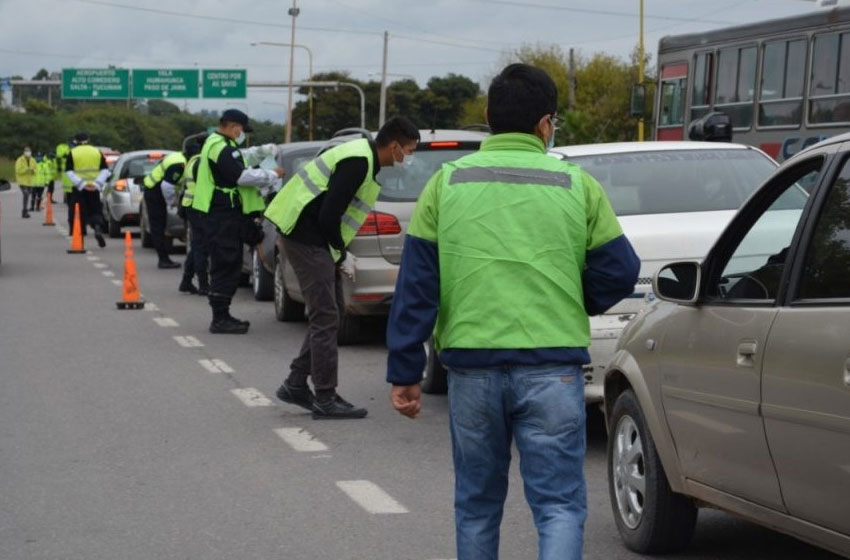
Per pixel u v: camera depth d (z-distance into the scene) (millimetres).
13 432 9398
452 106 106812
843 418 4695
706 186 9375
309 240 9680
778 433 5121
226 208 14461
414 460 8500
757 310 5348
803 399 4934
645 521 6293
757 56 21328
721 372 5531
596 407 9773
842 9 19062
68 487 7809
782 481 5145
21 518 7141
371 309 12594
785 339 5070
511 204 4707
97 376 11844
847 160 5102
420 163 12727
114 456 8633
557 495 4695
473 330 4676
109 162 55719
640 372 6297
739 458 5445
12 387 11250
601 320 8281
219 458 8570
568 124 58000
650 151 9789
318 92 105125
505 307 4648
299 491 7691
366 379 11625
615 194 9273
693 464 5859
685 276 5824
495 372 4688
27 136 114188
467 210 4711
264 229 16469
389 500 7473
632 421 6465
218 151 14266
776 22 20781
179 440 9133
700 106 23328
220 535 6789
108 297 18500
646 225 8508
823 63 19469
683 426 5910
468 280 4684
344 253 9742
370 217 12445
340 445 8961
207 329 15102
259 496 7578
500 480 4871
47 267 23344
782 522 5219
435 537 6727
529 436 4691
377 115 105250
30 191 44594
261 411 10195
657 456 6219
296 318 15750
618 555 6414
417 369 4781
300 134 105875
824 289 4973
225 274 14617
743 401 5359
